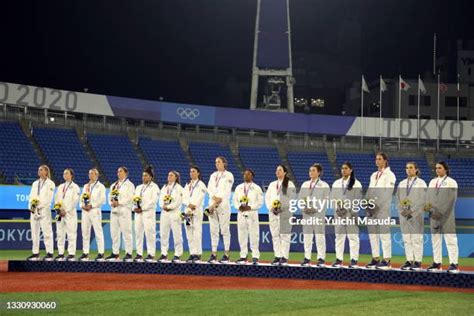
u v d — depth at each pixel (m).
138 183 38.19
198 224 18.20
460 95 62.47
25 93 37.41
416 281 15.15
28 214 32.91
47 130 39.28
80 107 39.50
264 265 16.61
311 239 17.20
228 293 13.55
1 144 36.31
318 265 16.73
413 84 61.62
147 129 42.94
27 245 28.73
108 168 38.50
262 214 33.59
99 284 14.98
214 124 43.28
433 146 48.09
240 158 43.19
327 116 45.00
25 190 31.48
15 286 14.52
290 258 25.75
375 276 15.52
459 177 43.69
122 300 12.48
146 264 17.44
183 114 42.59
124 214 18.66
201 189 18.25
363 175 43.22
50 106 38.38
